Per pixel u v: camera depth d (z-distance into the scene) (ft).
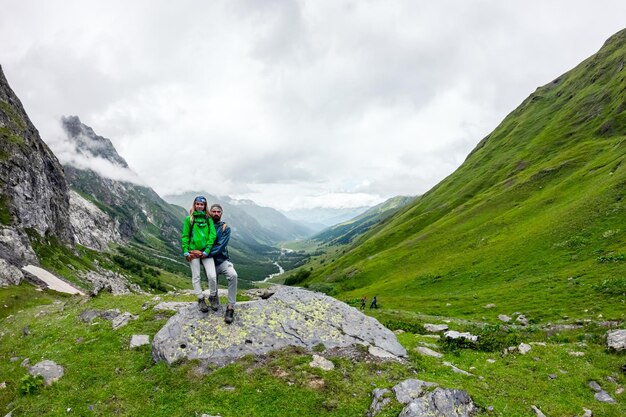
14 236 360.28
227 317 58.49
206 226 57.00
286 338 57.72
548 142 545.03
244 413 43.62
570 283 166.61
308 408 44.45
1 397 50.29
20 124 592.19
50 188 613.52
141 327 66.80
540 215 310.65
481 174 608.19
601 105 534.37
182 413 44.09
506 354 68.33
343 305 68.85
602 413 47.39
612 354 68.85
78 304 92.07
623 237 196.44
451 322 131.54
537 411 45.85
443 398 43.04
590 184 306.35
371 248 576.20
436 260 344.90
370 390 47.50
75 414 45.62
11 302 211.20
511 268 233.35
